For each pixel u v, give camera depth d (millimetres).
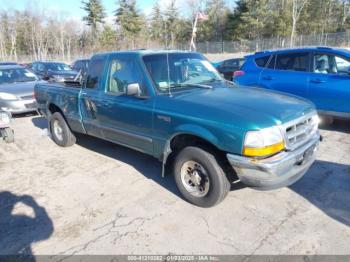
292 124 3314
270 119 3199
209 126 3359
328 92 6359
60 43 62938
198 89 4176
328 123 6883
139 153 5742
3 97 8797
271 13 43219
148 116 4008
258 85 7527
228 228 3346
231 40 48969
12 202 4102
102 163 5328
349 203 3740
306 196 3930
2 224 3602
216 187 3482
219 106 3459
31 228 3506
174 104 3742
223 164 3484
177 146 4000
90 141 6594
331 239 3109
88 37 61938
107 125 4824
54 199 4141
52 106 6328
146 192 4211
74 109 5512
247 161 3121
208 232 3297
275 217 3512
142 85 4137
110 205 3926
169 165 4254
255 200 3873
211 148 3547
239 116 3230
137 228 3418
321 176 4449
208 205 3648
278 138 3164
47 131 7645
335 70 6340
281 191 4070
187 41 55156
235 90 4188
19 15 61844
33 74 10766
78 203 4008
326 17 46906
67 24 63531
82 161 5473
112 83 4664
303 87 6738
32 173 5043
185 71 4508
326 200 3822
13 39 60375
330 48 6555
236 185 4113
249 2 43688
